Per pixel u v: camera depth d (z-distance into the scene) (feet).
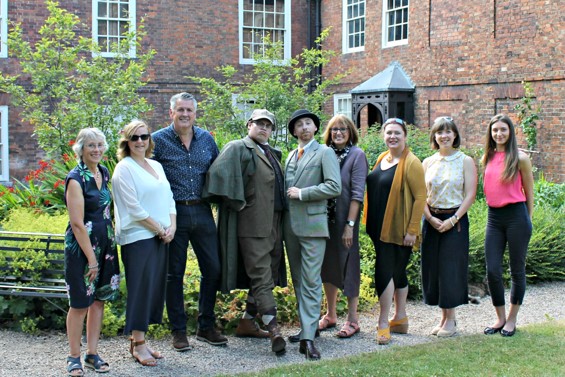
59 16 40.50
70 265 16.40
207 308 19.11
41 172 33.65
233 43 56.90
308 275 18.49
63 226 25.38
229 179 18.06
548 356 17.83
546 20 40.68
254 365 17.61
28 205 31.68
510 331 19.88
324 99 48.52
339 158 19.81
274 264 19.17
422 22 49.26
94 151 16.46
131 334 18.66
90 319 17.07
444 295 19.67
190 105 18.26
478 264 26.13
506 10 43.09
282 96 45.98
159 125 51.52
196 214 18.40
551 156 40.73
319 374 16.52
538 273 27.99
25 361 17.76
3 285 20.17
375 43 53.67
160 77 54.54
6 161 49.65
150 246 17.13
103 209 16.80
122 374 16.89
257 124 18.62
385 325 19.53
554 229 29.63
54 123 39.27
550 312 23.26
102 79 39.96
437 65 48.16
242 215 18.49
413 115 50.29
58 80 40.01
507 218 19.74
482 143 45.03
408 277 24.75
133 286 17.15
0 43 49.42
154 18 54.08
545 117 40.98
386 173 19.48
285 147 41.65
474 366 17.06
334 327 21.07
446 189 19.77
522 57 42.22
